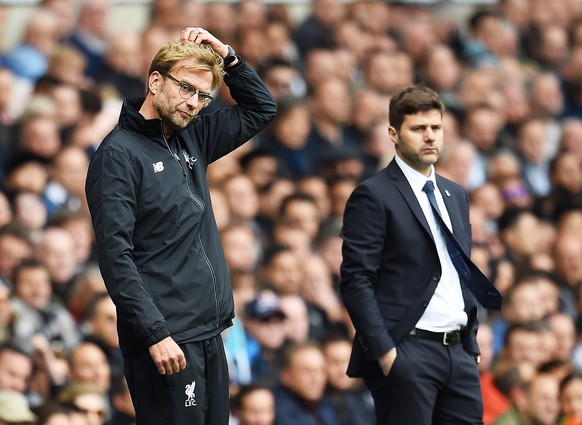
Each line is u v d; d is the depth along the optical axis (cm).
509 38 5544
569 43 5712
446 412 2194
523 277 3856
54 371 2948
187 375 1881
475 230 4094
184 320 1877
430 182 2217
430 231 2188
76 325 3203
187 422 1888
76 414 2770
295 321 3403
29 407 2758
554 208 4550
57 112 4050
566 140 5050
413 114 2197
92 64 4481
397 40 5238
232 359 3244
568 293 4053
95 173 1862
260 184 4150
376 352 2144
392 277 2189
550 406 3206
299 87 4797
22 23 4709
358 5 5231
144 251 1875
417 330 2173
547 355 3481
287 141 4391
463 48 5453
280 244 3688
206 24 4809
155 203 1877
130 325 1859
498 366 3322
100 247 1833
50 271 3300
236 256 3569
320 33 5050
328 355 3247
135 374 1908
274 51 4838
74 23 4584
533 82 5303
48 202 3750
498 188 4591
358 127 4591
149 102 1917
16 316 3067
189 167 1950
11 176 3716
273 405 3092
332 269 3816
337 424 3195
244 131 2062
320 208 4072
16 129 3925
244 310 3366
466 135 4838
